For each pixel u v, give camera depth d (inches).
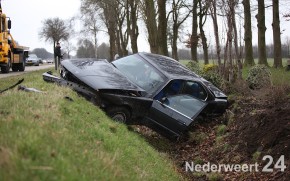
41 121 196.1
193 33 1295.5
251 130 326.3
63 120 218.7
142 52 429.7
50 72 378.0
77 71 345.7
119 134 275.9
